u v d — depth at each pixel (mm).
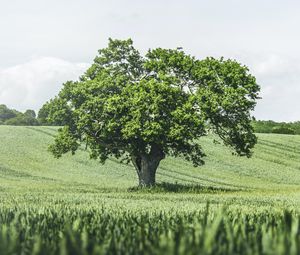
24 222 5324
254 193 43562
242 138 50938
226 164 85000
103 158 54594
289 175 80875
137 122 46938
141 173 51875
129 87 49438
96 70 53719
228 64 50281
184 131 46500
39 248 2930
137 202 23500
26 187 49312
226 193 43875
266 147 98688
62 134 51719
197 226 3551
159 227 4812
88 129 51062
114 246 3357
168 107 47906
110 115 50344
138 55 53969
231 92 47969
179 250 2414
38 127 106188
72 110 51438
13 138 93938
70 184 60688
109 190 46188
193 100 47969
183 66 50812
